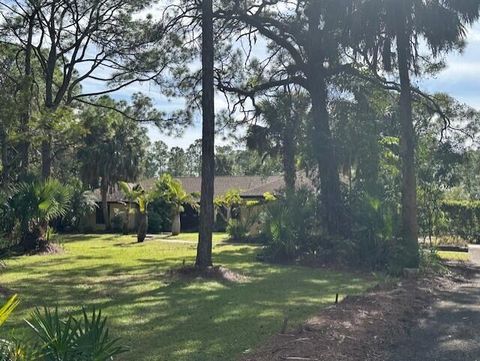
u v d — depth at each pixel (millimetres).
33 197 19125
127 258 19734
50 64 25312
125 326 8477
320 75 20656
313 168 21578
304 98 23719
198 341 7562
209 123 14805
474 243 29125
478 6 15289
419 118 21703
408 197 15875
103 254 21391
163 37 21016
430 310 9930
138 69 24328
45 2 24000
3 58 24328
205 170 14680
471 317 9305
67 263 17906
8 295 11250
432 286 12844
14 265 17203
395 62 17609
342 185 20109
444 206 29500
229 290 12164
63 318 8703
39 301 10578
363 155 19906
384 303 10109
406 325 8617
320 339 7281
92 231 41969
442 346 7359
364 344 7277
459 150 21703
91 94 26344
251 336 7836
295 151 23766
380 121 21203
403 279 13984
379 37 16938
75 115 23766
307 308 10008
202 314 9438
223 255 21250
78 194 39531
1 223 18672
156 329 8305
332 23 18672
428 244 20891
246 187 45188
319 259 17672
